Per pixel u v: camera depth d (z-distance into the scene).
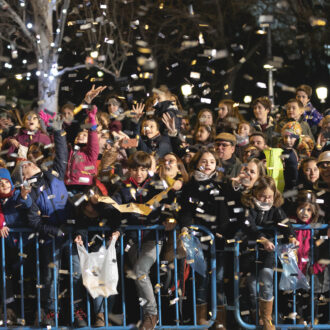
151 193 9.27
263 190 8.96
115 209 8.97
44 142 13.11
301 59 35.62
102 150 11.87
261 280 8.98
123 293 8.96
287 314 9.52
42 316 9.14
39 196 9.17
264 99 13.45
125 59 31.09
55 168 9.64
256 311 9.05
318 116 14.68
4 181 9.18
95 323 9.08
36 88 27.78
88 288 8.81
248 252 9.12
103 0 28.47
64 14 23.36
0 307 9.41
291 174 10.70
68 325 9.26
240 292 9.48
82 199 8.70
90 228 8.97
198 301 9.26
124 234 9.16
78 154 10.73
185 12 33.44
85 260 8.91
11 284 9.41
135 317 9.71
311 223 9.03
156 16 33.81
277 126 13.70
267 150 11.23
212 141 12.25
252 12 37.62
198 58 33.34
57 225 9.12
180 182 9.33
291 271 8.93
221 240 9.24
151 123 11.84
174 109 12.14
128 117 13.08
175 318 9.53
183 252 9.10
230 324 9.80
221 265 9.34
